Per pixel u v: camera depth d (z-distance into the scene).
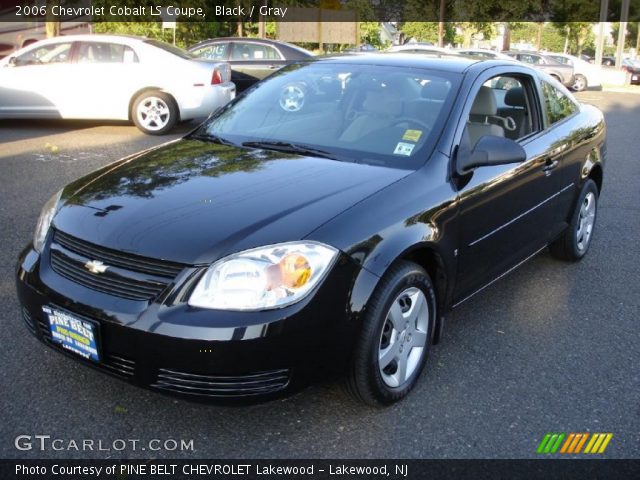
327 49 23.05
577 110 5.12
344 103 3.87
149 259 2.69
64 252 2.92
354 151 3.52
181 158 3.56
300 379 2.71
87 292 2.76
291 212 2.85
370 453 2.84
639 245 5.87
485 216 3.61
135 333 2.62
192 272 2.63
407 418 3.09
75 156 8.39
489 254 3.78
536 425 3.08
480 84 3.85
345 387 2.99
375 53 4.48
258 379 2.64
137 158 3.68
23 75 10.19
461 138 3.54
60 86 10.21
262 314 2.58
